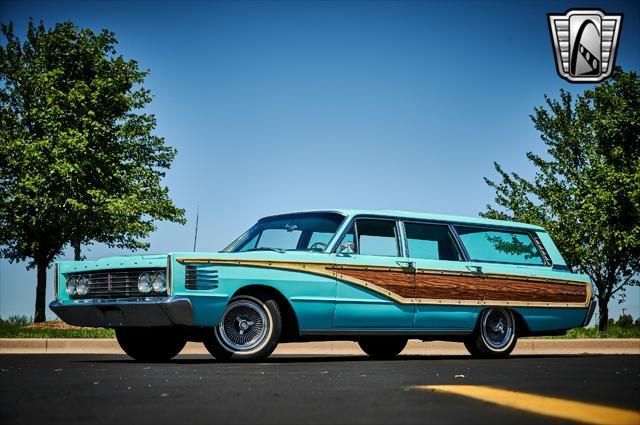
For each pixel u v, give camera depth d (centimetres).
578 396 461
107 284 798
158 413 387
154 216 2477
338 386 514
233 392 479
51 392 485
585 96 2302
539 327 1027
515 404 411
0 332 1374
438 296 927
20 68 2614
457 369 685
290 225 912
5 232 2394
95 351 1129
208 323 764
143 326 776
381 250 901
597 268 2172
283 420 362
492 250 1009
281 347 1175
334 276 847
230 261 782
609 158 2150
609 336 1611
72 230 2378
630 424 347
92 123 2377
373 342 1006
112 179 2436
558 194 2233
